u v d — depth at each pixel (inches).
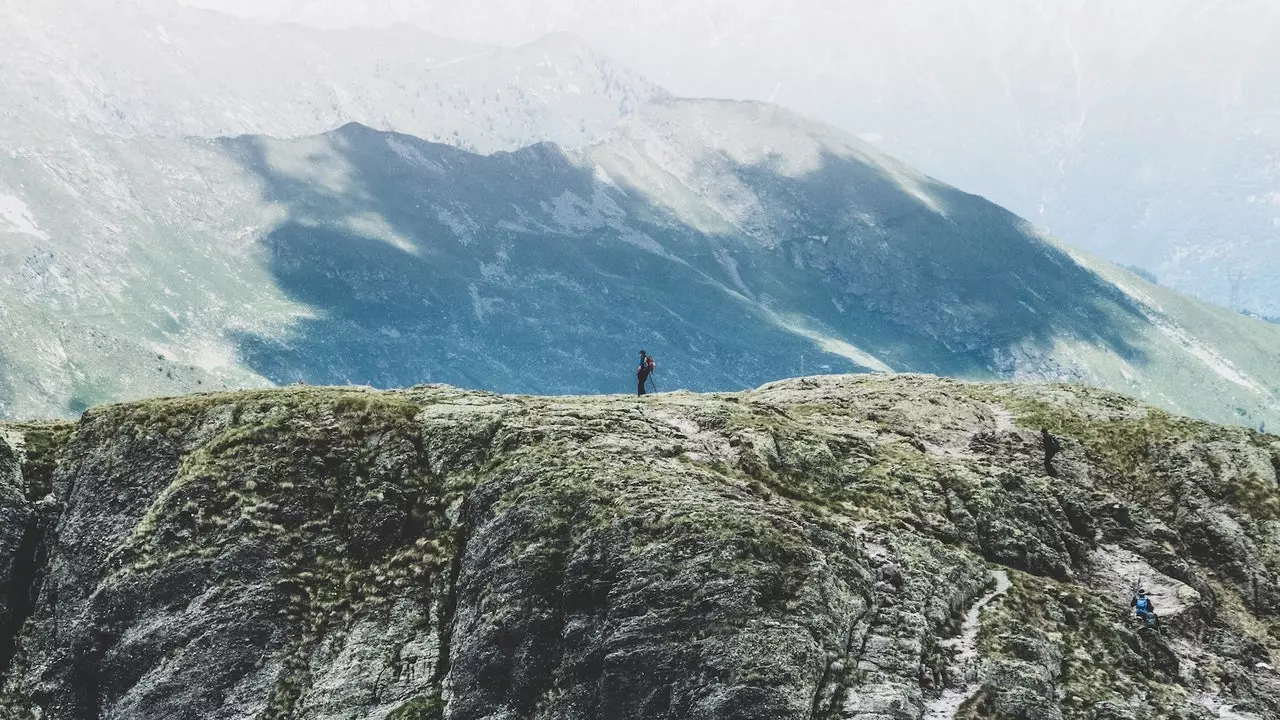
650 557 2431.1
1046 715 2346.2
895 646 2417.6
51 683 2741.1
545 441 2901.1
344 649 2630.4
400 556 2773.1
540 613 2482.8
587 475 2687.0
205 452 2940.5
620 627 2373.3
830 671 2316.7
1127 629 2623.0
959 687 2390.5
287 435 2987.2
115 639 2731.3
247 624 2674.7
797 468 2982.3
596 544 2502.5
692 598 2358.5
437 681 2554.1
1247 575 2999.5
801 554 2453.2
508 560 2566.4
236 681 2623.0
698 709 2239.2
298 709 2561.5
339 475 2935.5
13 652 2807.6
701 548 2420.0
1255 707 2509.8
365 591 2726.4
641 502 2556.6
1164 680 2534.5
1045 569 2886.3
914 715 2281.0
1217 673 2613.2
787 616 2330.2
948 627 2536.9
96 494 2962.6
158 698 2632.9
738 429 3046.3
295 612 2704.2
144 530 2812.5
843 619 2406.5
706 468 2829.7
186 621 2691.9
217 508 2829.7
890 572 2605.8
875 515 2832.2
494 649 2482.8
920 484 3002.0
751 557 2405.3
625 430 2979.8
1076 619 2630.4
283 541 2800.2
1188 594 2834.6
